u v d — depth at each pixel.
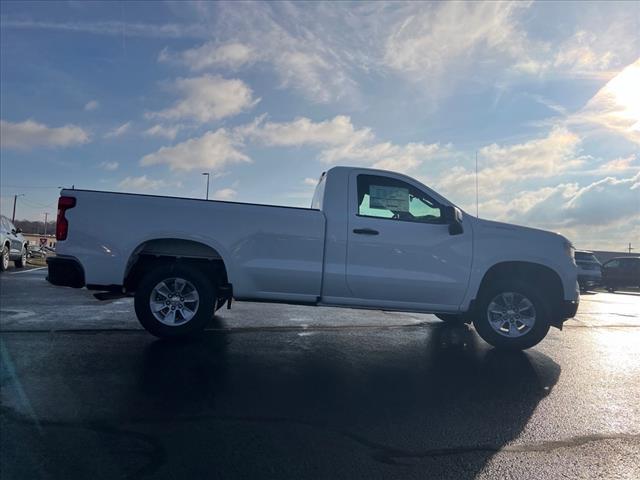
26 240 19.41
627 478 3.30
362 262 6.36
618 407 4.61
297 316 9.01
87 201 6.13
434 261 6.43
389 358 6.11
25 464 3.21
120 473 3.14
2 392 4.42
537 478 3.27
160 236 6.14
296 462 3.37
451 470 3.35
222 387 4.75
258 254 6.27
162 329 6.25
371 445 3.68
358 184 6.55
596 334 8.30
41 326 7.15
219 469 3.24
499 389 5.05
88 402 4.25
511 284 6.57
